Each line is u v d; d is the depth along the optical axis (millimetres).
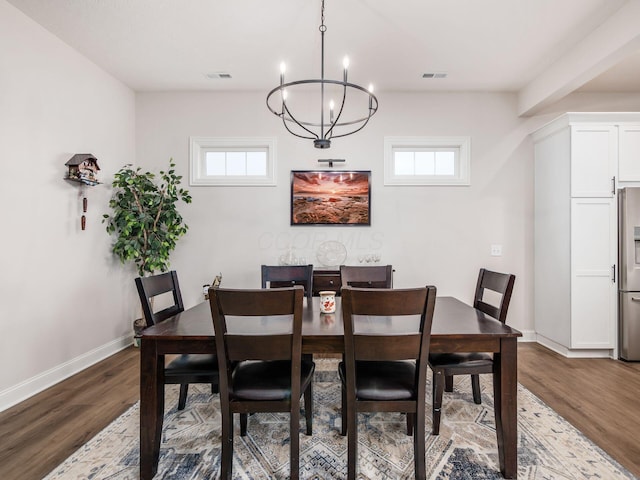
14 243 2373
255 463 1697
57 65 2746
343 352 1565
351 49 2918
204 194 3818
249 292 1413
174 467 1674
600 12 2432
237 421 2111
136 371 2896
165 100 3822
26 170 2471
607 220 3141
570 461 1692
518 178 3777
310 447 1817
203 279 3809
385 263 3789
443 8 2381
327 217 3781
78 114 2975
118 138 3535
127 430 1986
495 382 1642
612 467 1646
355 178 3773
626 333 3070
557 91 3146
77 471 1640
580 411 2186
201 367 1741
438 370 1848
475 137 3785
